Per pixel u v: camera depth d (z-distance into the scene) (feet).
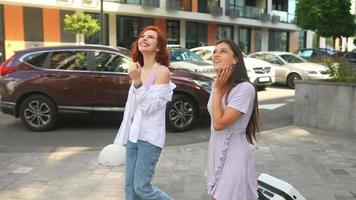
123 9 102.01
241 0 137.28
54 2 91.76
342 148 24.84
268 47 154.81
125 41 108.17
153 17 113.60
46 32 94.53
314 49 86.33
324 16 99.45
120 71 30.50
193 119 30.86
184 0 118.21
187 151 24.06
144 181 13.19
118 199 16.96
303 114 30.81
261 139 27.02
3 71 31.27
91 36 101.60
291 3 157.38
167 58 13.51
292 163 21.71
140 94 12.84
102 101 30.48
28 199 16.96
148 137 13.07
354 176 19.67
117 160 21.13
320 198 16.96
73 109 30.60
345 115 28.35
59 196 17.28
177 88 30.17
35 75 30.50
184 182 18.80
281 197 11.89
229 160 10.91
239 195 10.82
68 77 30.30
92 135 29.60
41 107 30.76
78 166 21.22
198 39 127.24
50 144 26.94
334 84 28.78
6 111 31.35
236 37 139.85
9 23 89.61
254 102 11.02
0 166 21.31
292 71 58.80
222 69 10.85
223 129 10.85
